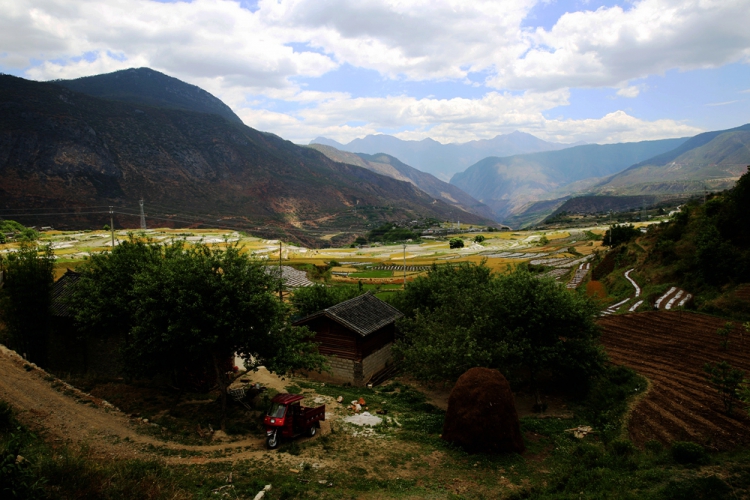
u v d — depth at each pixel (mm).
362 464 16391
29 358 25125
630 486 13266
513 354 22297
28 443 14125
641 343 30703
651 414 20500
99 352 26344
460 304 27766
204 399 22984
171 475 13641
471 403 18047
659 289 43688
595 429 20047
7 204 188750
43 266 25797
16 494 9453
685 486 12719
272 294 19812
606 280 58688
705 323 33094
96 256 24594
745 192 43312
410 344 32312
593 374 23375
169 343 18734
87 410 18375
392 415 22250
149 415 19609
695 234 50438
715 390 22781
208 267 18688
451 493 14297
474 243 159750
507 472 16000
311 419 18797
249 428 19547
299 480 14719
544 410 23125
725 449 16906
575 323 23344
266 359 19781
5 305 25031
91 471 11992
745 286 36469
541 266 92062
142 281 19531
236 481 14289
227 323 17938
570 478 14766
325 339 29703
